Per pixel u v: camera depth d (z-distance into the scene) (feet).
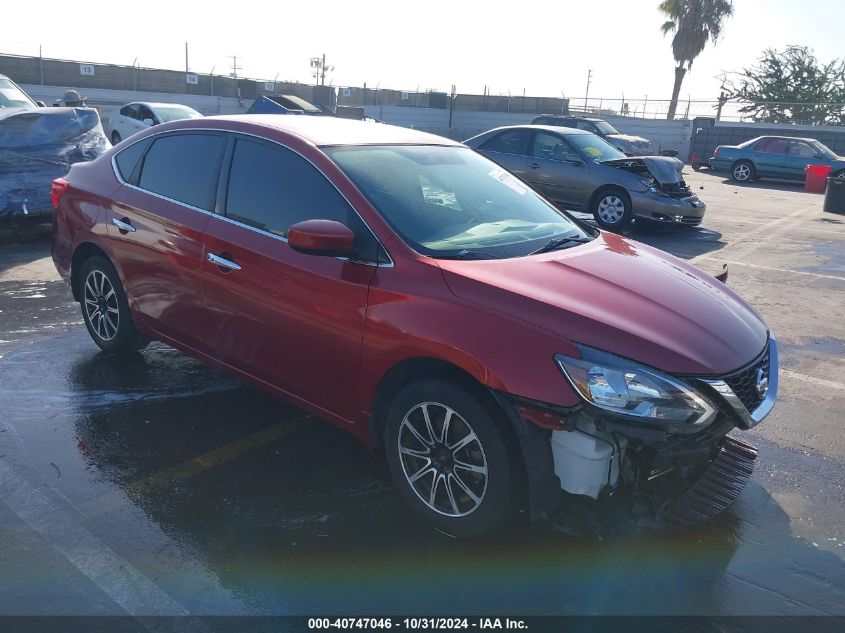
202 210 13.10
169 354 17.03
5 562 9.52
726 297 11.68
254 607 8.86
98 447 12.64
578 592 9.31
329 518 10.77
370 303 10.38
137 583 9.21
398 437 10.44
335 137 12.69
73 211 15.98
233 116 13.94
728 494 10.51
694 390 9.05
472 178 13.37
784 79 128.47
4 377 15.42
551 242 12.09
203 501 11.12
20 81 89.30
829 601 9.39
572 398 8.82
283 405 14.56
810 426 14.67
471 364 9.29
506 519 9.66
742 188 68.18
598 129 76.74
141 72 98.58
